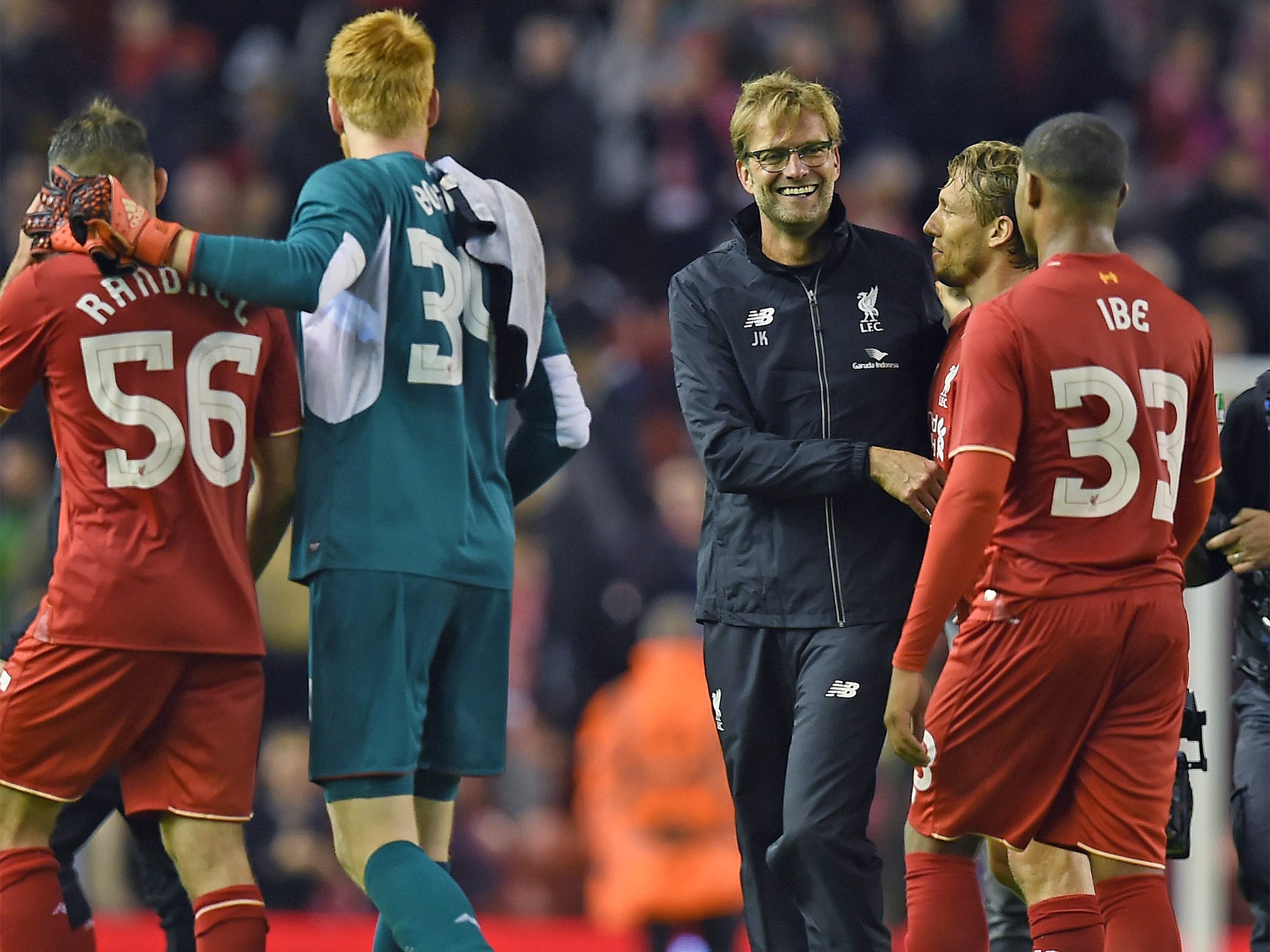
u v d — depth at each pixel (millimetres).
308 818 33469
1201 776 25562
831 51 50000
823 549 17547
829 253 17734
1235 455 17656
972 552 14859
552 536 38344
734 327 17797
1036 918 15742
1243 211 47062
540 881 35750
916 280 17891
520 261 17062
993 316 15148
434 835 17156
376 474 16047
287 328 16422
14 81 49938
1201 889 25625
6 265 46875
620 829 28797
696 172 47906
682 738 28781
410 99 16828
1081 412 15000
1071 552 15062
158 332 15562
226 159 47781
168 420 15539
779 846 17484
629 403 40781
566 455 18203
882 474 16859
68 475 15766
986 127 50344
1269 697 17594
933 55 50312
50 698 15531
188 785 15758
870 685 17375
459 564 16344
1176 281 45875
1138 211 47000
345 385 16094
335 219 15695
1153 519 15195
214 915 15570
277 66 48844
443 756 16781
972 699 15336
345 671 15938
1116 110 51469
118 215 15000
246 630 15875
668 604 32125
